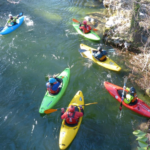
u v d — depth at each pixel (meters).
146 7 9.04
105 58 8.00
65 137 5.06
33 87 7.04
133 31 8.45
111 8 11.34
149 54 7.59
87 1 13.80
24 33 10.03
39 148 5.12
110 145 5.17
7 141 5.29
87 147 5.11
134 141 5.25
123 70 7.77
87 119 5.85
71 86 7.11
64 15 11.87
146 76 7.32
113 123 5.77
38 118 5.91
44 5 13.01
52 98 6.32
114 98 6.55
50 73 7.69
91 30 10.00
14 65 8.05
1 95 6.71
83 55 8.52
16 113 6.08
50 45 9.24
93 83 7.23
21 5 12.84
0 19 11.27
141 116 5.92
